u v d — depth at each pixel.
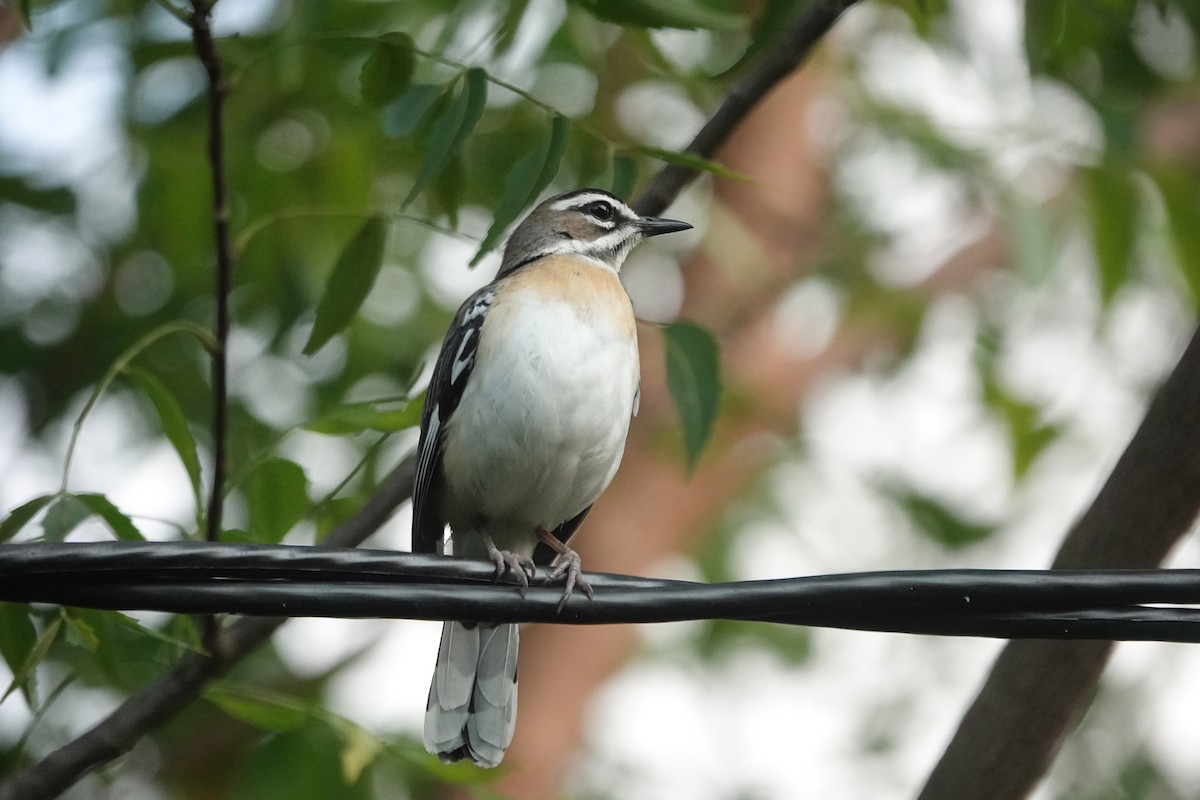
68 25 12.27
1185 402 7.92
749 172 17.30
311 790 9.91
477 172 12.57
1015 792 8.26
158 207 13.33
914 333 16.44
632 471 16.45
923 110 14.95
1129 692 15.65
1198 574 6.63
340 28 11.62
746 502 16.67
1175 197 11.82
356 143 12.66
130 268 14.33
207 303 13.79
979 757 8.28
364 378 13.68
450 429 9.66
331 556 6.79
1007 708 8.23
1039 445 15.22
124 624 7.79
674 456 16.23
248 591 6.68
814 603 6.74
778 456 16.97
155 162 13.16
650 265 17.14
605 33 13.29
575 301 9.66
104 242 14.33
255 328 13.78
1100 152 12.05
